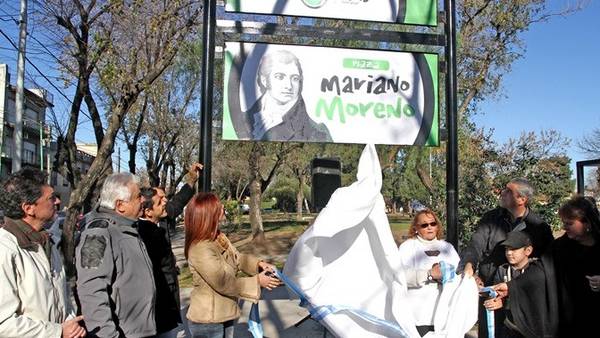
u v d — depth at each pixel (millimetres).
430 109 4898
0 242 2510
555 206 7559
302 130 4676
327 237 3574
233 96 4602
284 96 4664
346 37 4836
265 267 3605
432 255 3945
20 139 12117
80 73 10477
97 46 9766
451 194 4863
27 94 16016
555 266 3318
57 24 10250
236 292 3311
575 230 3170
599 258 3150
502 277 4059
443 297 3582
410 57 4898
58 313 2787
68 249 8477
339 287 3549
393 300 3412
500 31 14016
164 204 4375
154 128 21609
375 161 3590
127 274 3055
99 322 2811
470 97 14016
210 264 3205
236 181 36156
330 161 4945
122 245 3068
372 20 4844
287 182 52469
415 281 3764
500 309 3996
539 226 4078
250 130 4609
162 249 4156
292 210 57844
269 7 4656
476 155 10125
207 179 4445
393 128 4820
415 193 21281
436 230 4020
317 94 4715
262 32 4680
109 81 9359
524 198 4098
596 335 3129
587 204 3184
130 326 3037
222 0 4637
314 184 4906
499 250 4160
